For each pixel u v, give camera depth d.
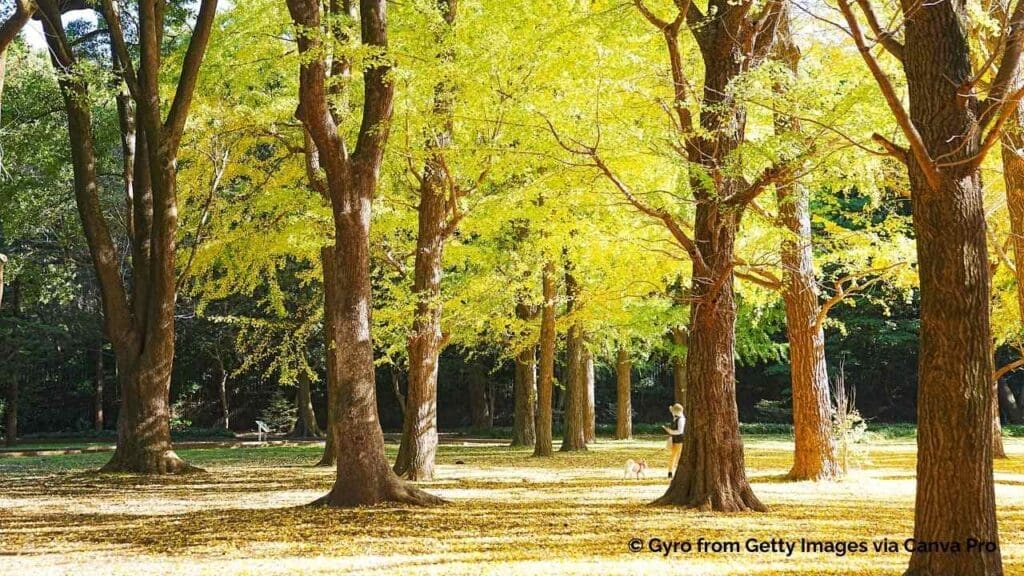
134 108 19.53
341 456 10.64
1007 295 17.67
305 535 8.26
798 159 9.02
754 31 10.45
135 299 17.16
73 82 16.75
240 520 9.45
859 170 10.79
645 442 27.70
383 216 15.48
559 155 10.82
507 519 9.16
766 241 13.04
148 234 17.39
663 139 10.09
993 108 6.05
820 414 13.52
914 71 5.86
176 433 34.44
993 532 5.39
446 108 11.95
